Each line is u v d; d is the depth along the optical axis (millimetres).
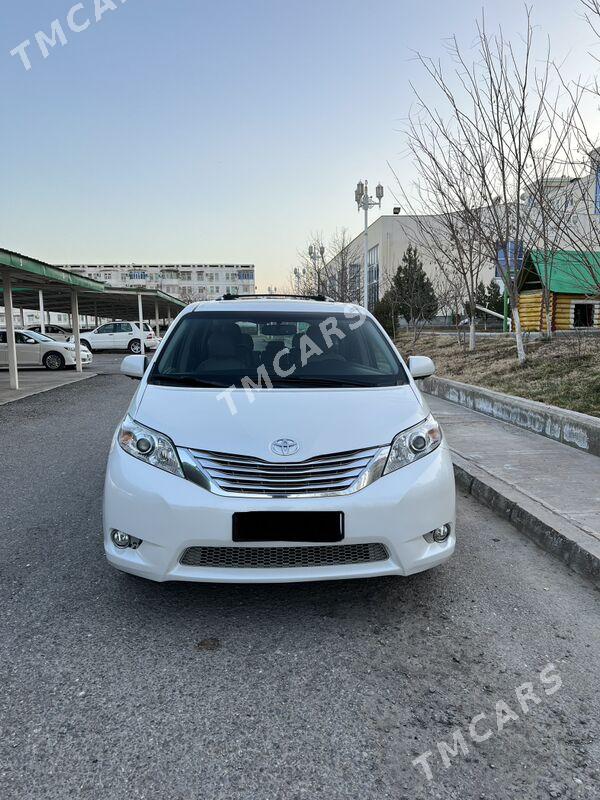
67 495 4785
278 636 2637
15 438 7250
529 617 2844
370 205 21172
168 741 1977
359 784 1809
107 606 2883
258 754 1926
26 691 2229
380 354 3758
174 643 2568
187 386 3197
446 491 2803
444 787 1806
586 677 2369
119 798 1737
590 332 12766
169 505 2541
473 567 3412
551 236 11469
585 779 1846
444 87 9305
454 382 9367
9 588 3066
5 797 1729
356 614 2844
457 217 12719
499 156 9273
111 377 15938
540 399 7637
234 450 2596
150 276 113625
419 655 2506
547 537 3670
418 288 22094
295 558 2564
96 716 2096
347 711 2145
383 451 2699
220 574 2551
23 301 25281
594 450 5617
